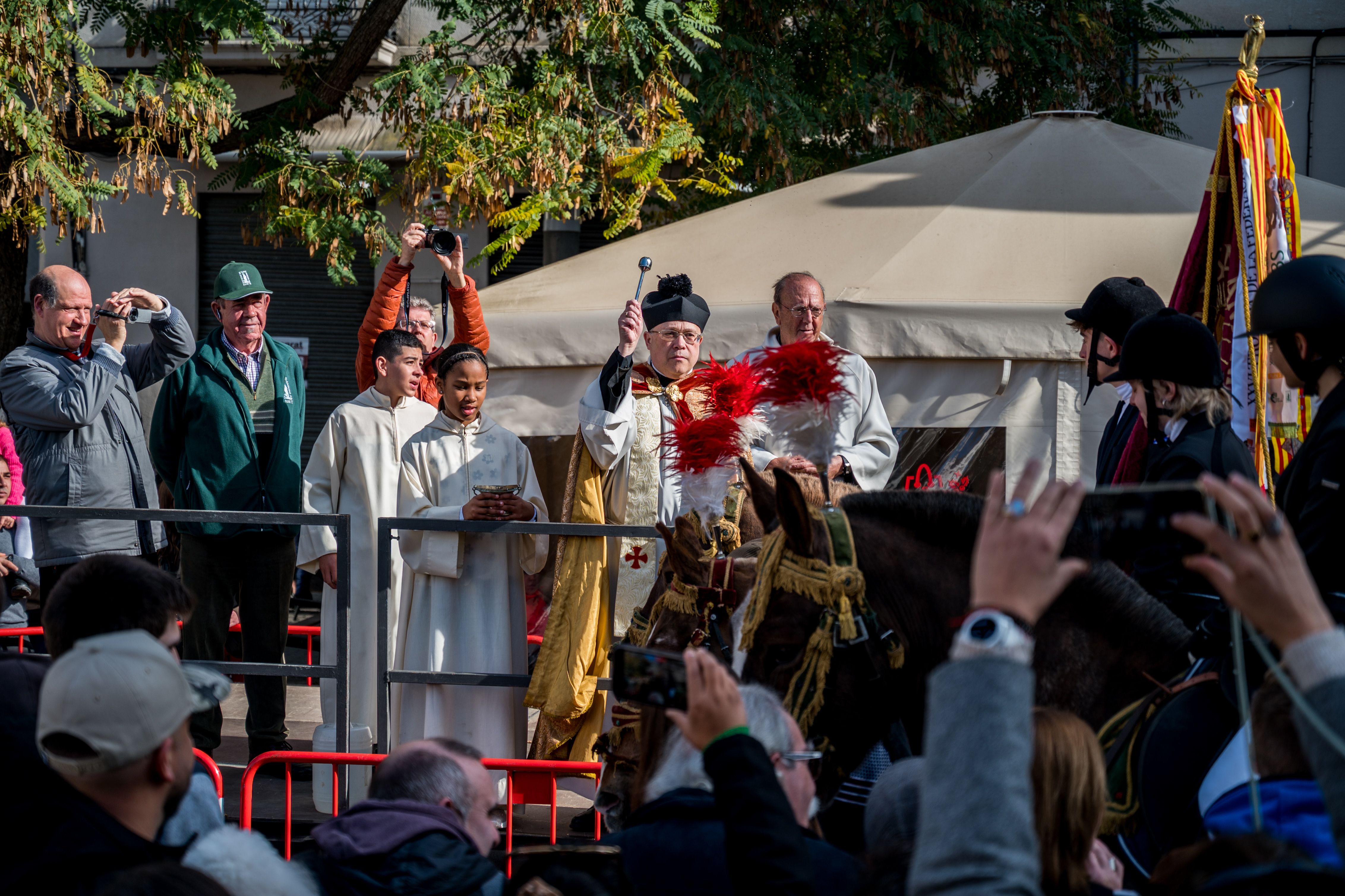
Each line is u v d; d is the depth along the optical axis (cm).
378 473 708
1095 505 293
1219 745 333
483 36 1288
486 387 786
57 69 1057
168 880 247
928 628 345
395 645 680
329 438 712
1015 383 856
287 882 296
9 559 789
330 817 625
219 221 1563
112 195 1150
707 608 400
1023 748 198
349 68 1248
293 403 762
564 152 1152
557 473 941
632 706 507
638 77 1182
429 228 849
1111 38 1451
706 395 622
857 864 291
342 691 598
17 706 314
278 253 1562
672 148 1154
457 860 336
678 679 267
